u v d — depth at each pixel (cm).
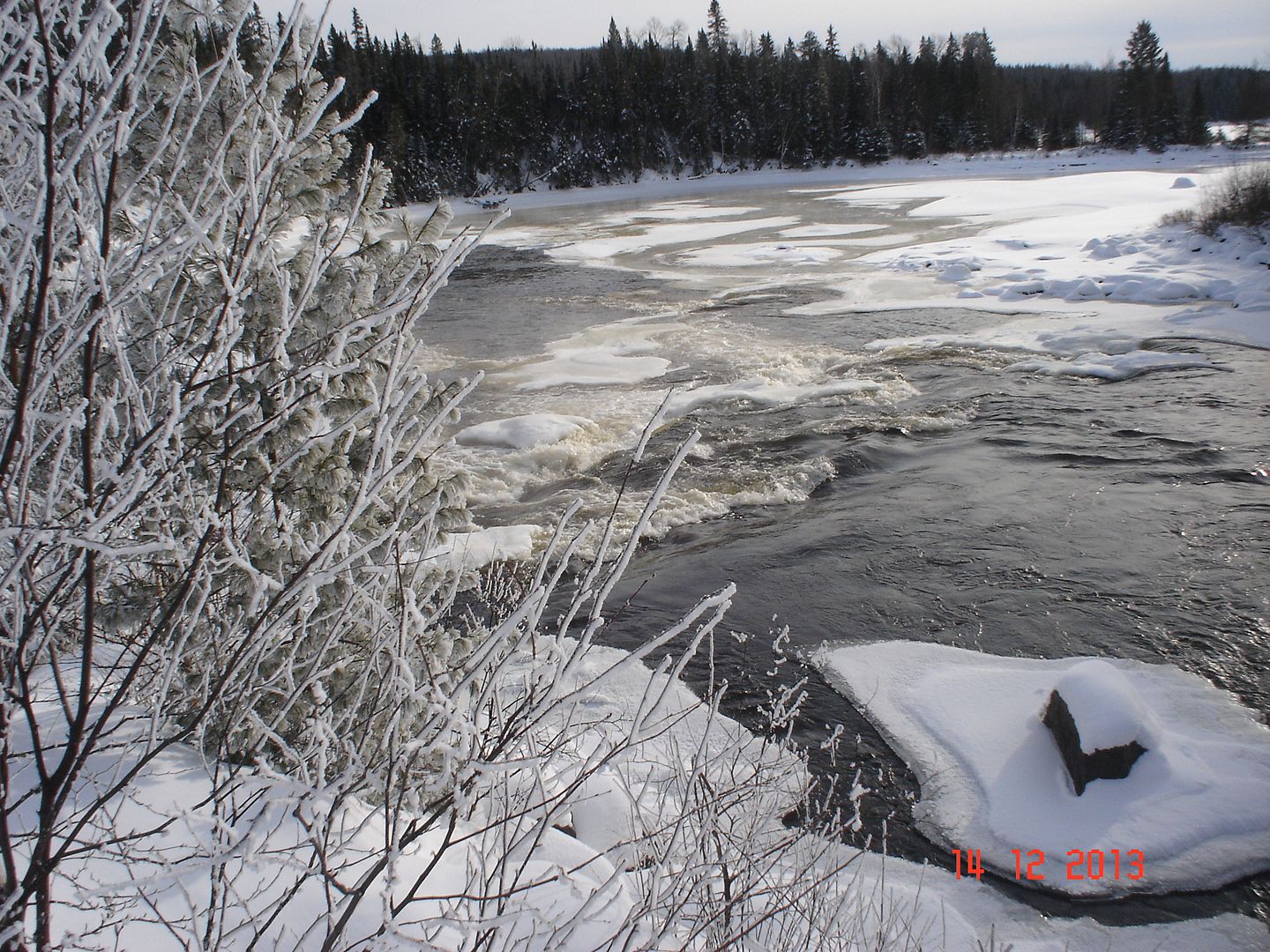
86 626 196
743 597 841
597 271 3042
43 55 167
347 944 239
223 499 256
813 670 706
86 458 188
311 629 321
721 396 1522
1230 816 511
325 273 370
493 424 1409
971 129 9206
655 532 1030
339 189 398
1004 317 1928
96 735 202
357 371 354
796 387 1560
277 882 264
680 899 294
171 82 279
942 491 1079
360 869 277
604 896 300
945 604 806
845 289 2392
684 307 2323
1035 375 1521
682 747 564
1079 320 1833
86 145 176
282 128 290
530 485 1198
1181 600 780
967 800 549
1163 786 531
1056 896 472
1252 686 652
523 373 1742
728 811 366
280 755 328
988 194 4966
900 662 712
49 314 196
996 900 472
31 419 178
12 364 181
